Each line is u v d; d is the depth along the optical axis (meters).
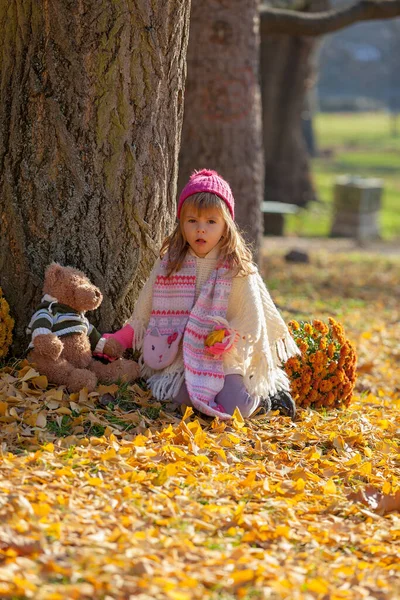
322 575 3.12
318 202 24.27
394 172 37.66
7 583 2.76
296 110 22.98
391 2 10.84
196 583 2.88
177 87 5.06
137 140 4.89
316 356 5.32
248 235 9.30
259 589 2.90
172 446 4.15
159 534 3.27
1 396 4.38
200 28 8.80
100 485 3.65
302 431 4.73
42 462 3.83
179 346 4.85
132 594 2.78
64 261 4.89
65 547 3.06
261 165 9.42
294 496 3.87
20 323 4.95
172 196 5.21
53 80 4.75
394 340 8.98
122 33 4.72
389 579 3.16
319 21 10.62
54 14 4.68
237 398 4.77
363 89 78.69
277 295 11.14
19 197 4.88
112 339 4.88
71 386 4.59
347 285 13.01
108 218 4.91
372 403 6.09
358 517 3.79
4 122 4.89
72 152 4.81
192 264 4.86
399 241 20.77
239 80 8.98
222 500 3.68
